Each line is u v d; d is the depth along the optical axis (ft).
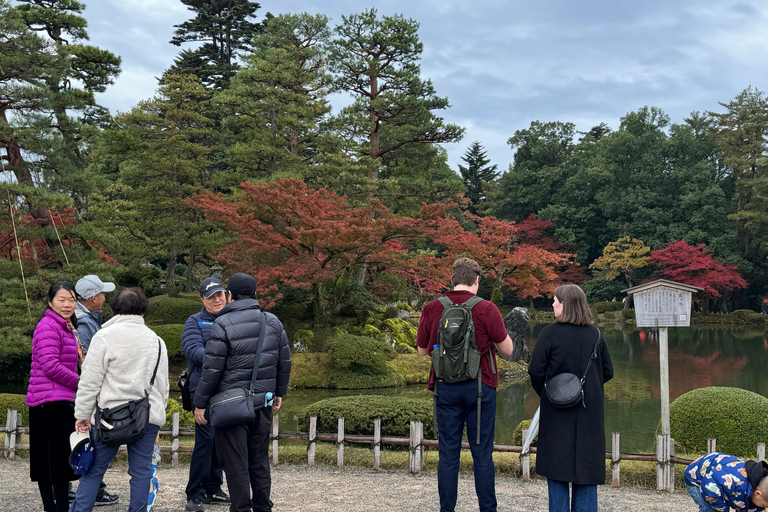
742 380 58.65
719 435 22.38
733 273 142.41
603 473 11.31
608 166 175.83
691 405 23.45
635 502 15.87
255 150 86.84
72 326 13.20
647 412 43.14
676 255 141.59
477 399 11.99
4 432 21.81
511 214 191.21
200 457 13.93
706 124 176.24
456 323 11.91
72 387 12.45
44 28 55.83
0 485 16.44
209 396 11.71
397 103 83.66
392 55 89.76
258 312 12.26
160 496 15.38
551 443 11.54
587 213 171.32
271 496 15.78
